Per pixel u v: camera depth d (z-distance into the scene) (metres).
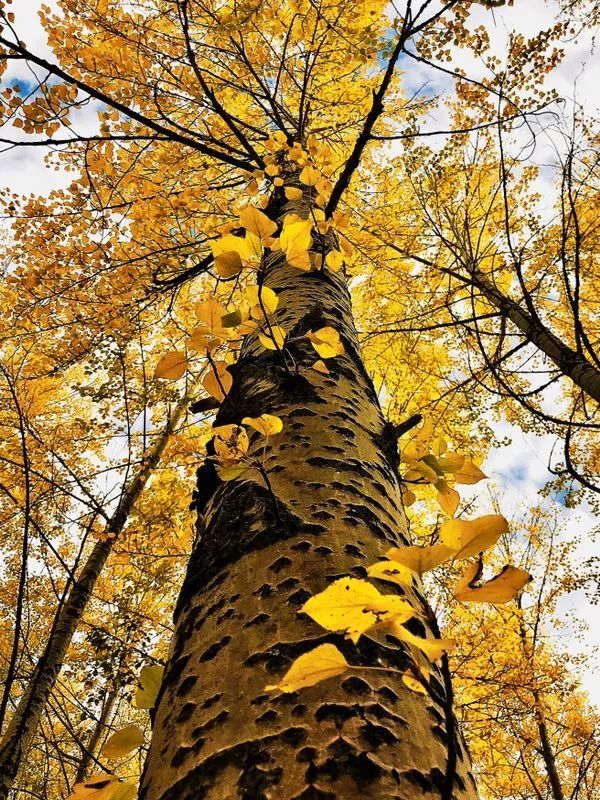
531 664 4.94
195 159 3.85
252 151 3.10
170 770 0.49
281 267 1.84
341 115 4.17
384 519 0.82
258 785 0.43
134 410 3.59
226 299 3.84
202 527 0.88
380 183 4.61
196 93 3.13
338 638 0.55
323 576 0.64
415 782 0.43
